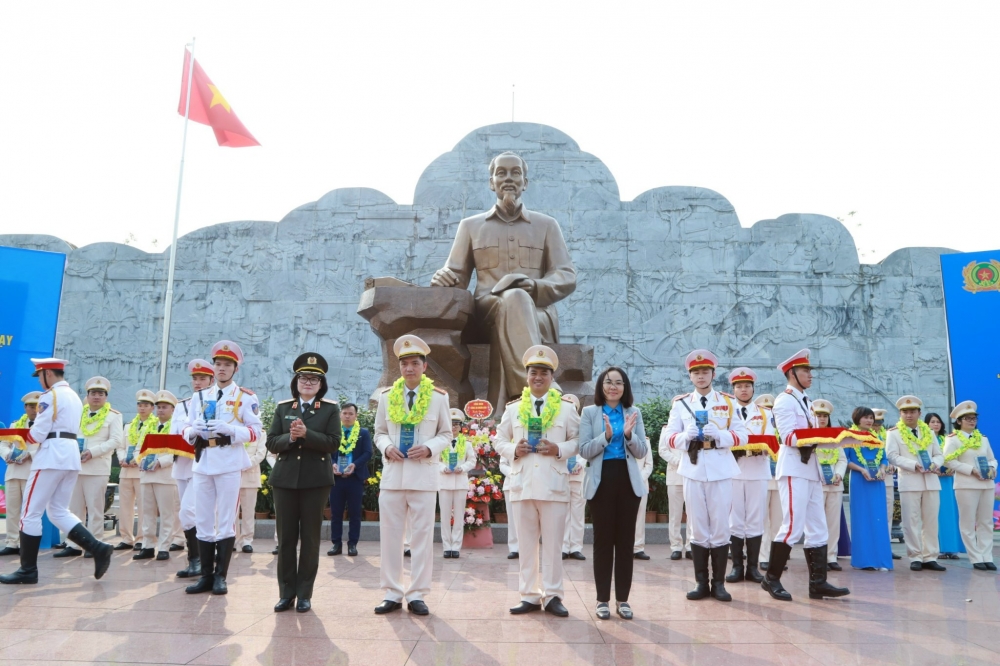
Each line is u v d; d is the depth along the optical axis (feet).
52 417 22.75
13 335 34.27
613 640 15.94
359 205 78.54
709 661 14.37
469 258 43.75
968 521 29.78
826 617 18.48
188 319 76.84
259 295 77.15
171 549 31.37
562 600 20.22
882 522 28.76
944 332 75.25
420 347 19.69
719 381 75.10
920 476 29.19
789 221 77.77
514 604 19.90
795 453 21.49
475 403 35.78
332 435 19.42
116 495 50.67
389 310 40.40
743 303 76.33
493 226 43.47
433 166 79.20
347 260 77.46
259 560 28.53
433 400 19.52
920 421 30.30
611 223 77.82
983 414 34.55
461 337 41.19
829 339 75.66
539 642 15.72
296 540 19.02
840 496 29.60
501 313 39.50
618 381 19.13
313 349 75.92
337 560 29.04
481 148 79.51
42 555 29.78
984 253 35.35
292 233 78.18
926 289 76.07
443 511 30.60
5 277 34.42
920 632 16.88
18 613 18.03
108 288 77.51
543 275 43.50
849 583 24.72
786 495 21.36
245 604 19.39
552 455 18.61
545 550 18.70
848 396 74.74
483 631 16.67
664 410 42.65
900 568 29.50
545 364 19.11
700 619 18.13
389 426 19.43
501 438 19.53
